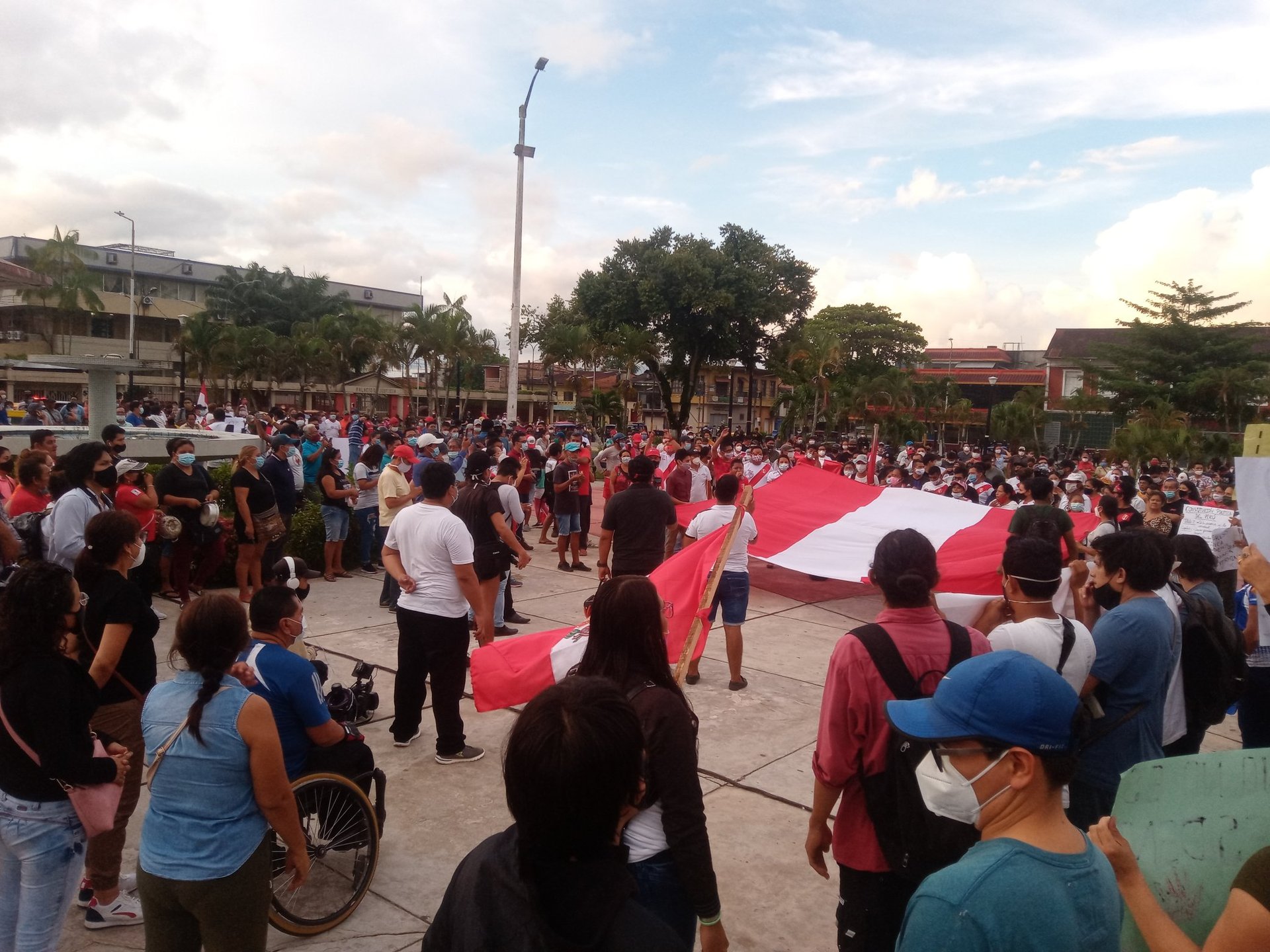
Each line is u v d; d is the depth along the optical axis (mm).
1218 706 4094
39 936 2938
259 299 69750
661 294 49875
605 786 1593
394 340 59719
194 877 2717
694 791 2504
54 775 2848
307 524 10477
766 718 6477
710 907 2469
